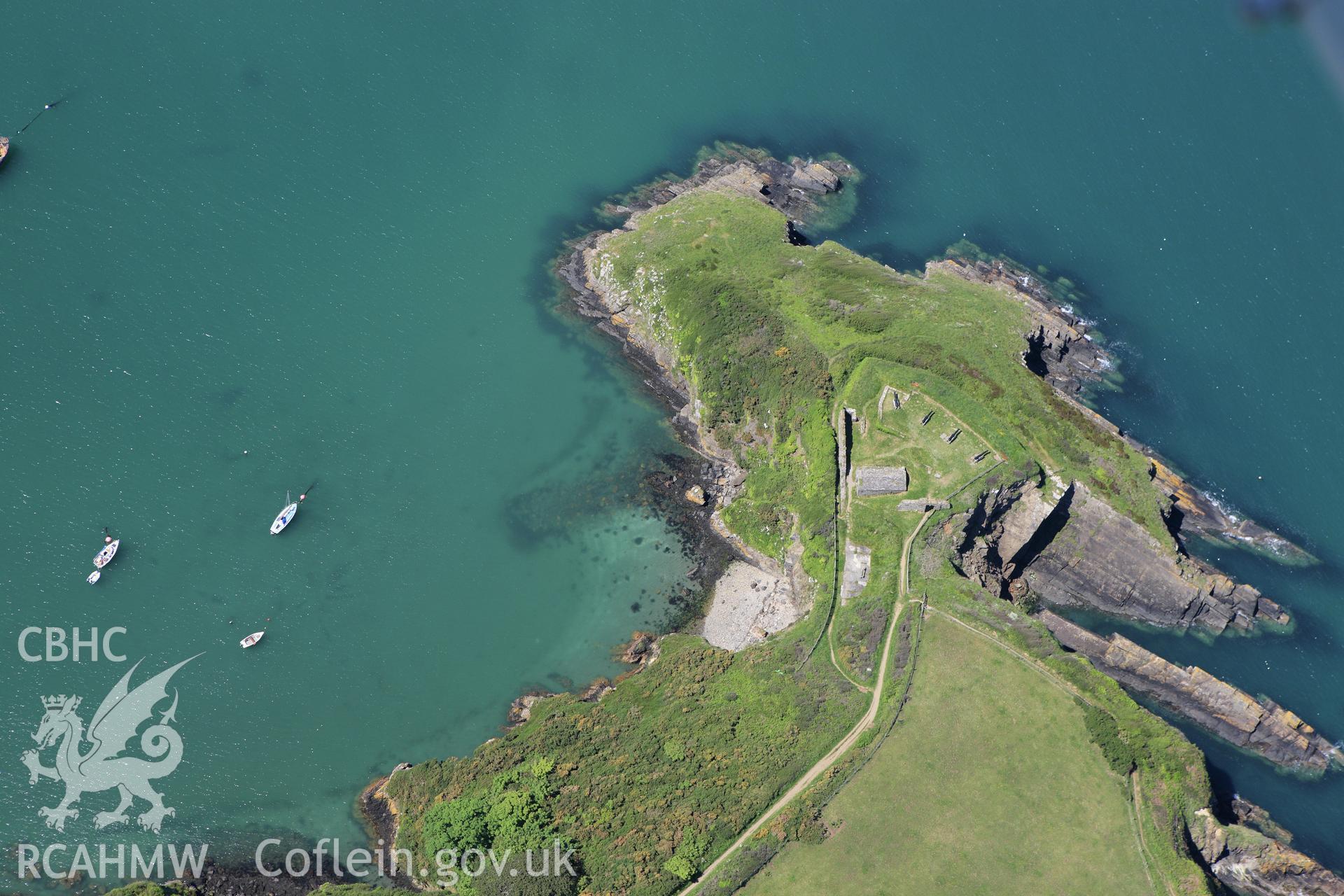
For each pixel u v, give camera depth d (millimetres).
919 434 172500
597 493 174375
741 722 149125
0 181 189125
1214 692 161875
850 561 163250
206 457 169125
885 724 146625
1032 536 171375
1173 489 181000
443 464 174250
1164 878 138000
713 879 134250
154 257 185375
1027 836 139500
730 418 179750
